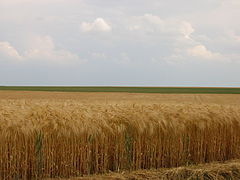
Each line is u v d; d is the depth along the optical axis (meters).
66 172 7.31
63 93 53.66
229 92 64.69
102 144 7.58
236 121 9.34
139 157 7.95
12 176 7.01
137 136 7.95
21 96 43.81
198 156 8.73
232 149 9.31
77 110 8.39
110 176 7.26
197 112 9.17
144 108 9.16
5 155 6.91
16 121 7.02
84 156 7.46
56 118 7.47
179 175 7.18
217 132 9.04
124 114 8.32
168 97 43.53
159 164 8.20
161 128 8.28
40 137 7.12
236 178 7.15
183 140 8.56
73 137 7.37
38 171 7.18
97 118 7.77
